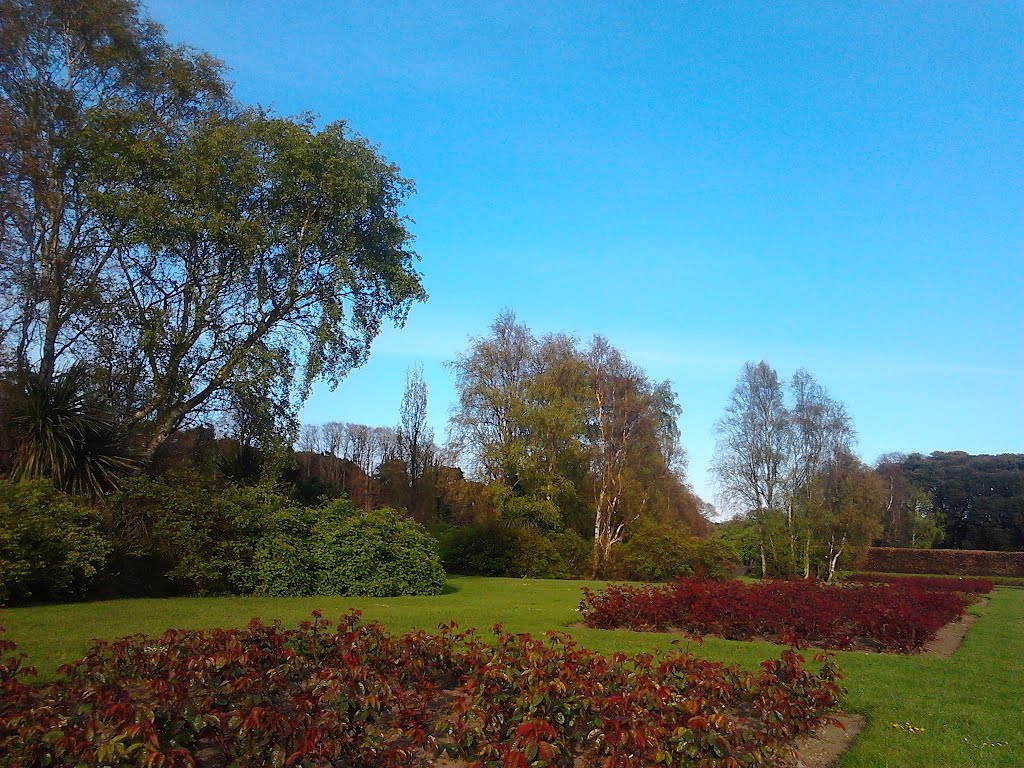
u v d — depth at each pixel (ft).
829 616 37.63
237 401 66.90
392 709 17.40
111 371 64.28
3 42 59.16
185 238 60.90
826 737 20.66
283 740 13.96
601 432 114.11
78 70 66.80
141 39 69.46
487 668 17.56
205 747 15.52
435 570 57.93
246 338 66.64
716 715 15.53
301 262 67.15
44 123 62.39
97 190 59.67
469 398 112.27
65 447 46.47
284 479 68.23
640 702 16.63
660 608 40.63
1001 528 207.21
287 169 63.93
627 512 114.11
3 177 56.59
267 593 49.65
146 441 62.39
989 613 62.64
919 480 225.76
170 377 63.67
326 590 52.49
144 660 18.95
